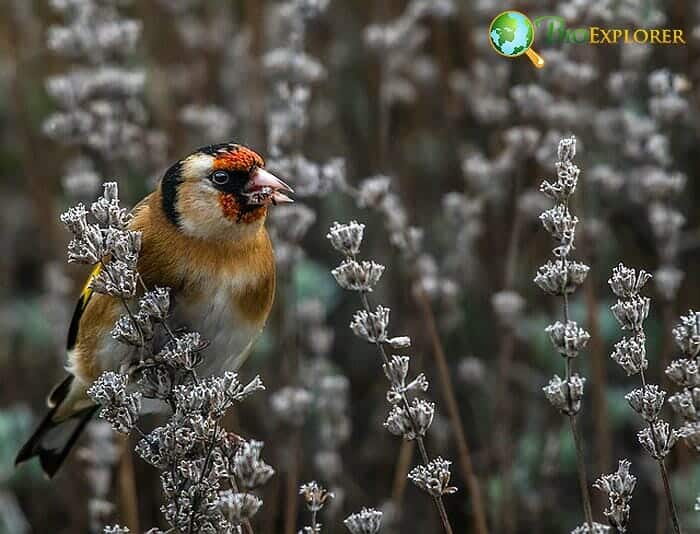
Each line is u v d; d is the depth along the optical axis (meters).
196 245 6.93
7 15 12.22
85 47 9.16
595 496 8.98
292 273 8.69
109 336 7.06
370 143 11.34
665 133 9.84
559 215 4.97
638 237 10.34
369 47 10.39
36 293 12.20
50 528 10.34
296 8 8.61
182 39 12.00
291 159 8.37
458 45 12.09
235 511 4.59
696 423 4.83
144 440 5.39
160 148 10.65
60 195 12.12
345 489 9.84
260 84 11.16
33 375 11.26
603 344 9.79
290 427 9.50
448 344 10.26
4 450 10.09
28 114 12.18
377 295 10.81
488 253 10.59
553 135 9.06
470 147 11.20
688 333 4.88
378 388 10.38
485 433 9.73
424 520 10.05
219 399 5.24
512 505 8.89
